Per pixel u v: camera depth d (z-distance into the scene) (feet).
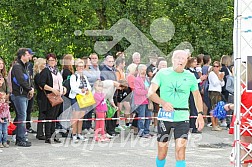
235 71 24.94
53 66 41.73
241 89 25.52
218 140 44.52
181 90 28.02
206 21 75.36
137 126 46.50
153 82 28.32
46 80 41.09
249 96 25.49
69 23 71.67
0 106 38.86
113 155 37.11
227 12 75.20
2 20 71.87
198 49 74.79
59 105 41.98
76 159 35.40
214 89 50.16
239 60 24.75
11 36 71.15
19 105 39.42
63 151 38.29
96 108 42.52
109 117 43.78
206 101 50.80
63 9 70.33
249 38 24.76
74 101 41.86
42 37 71.77
